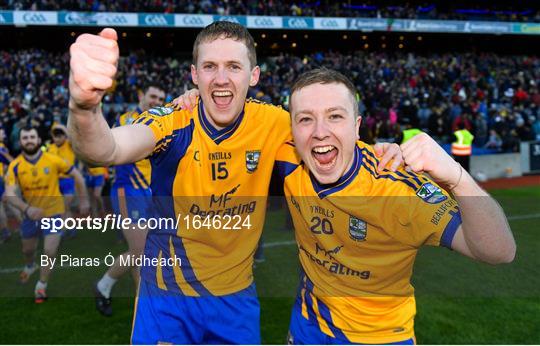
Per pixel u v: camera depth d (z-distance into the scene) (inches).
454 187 62.0
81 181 189.0
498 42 1288.1
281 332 132.7
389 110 560.7
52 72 804.0
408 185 75.5
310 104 72.3
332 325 83.9
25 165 175.5
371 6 1204.5
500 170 424.8
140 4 883.4
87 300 153.9
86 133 56.6
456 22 1028.5
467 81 874.1
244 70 80.8
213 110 80.7
